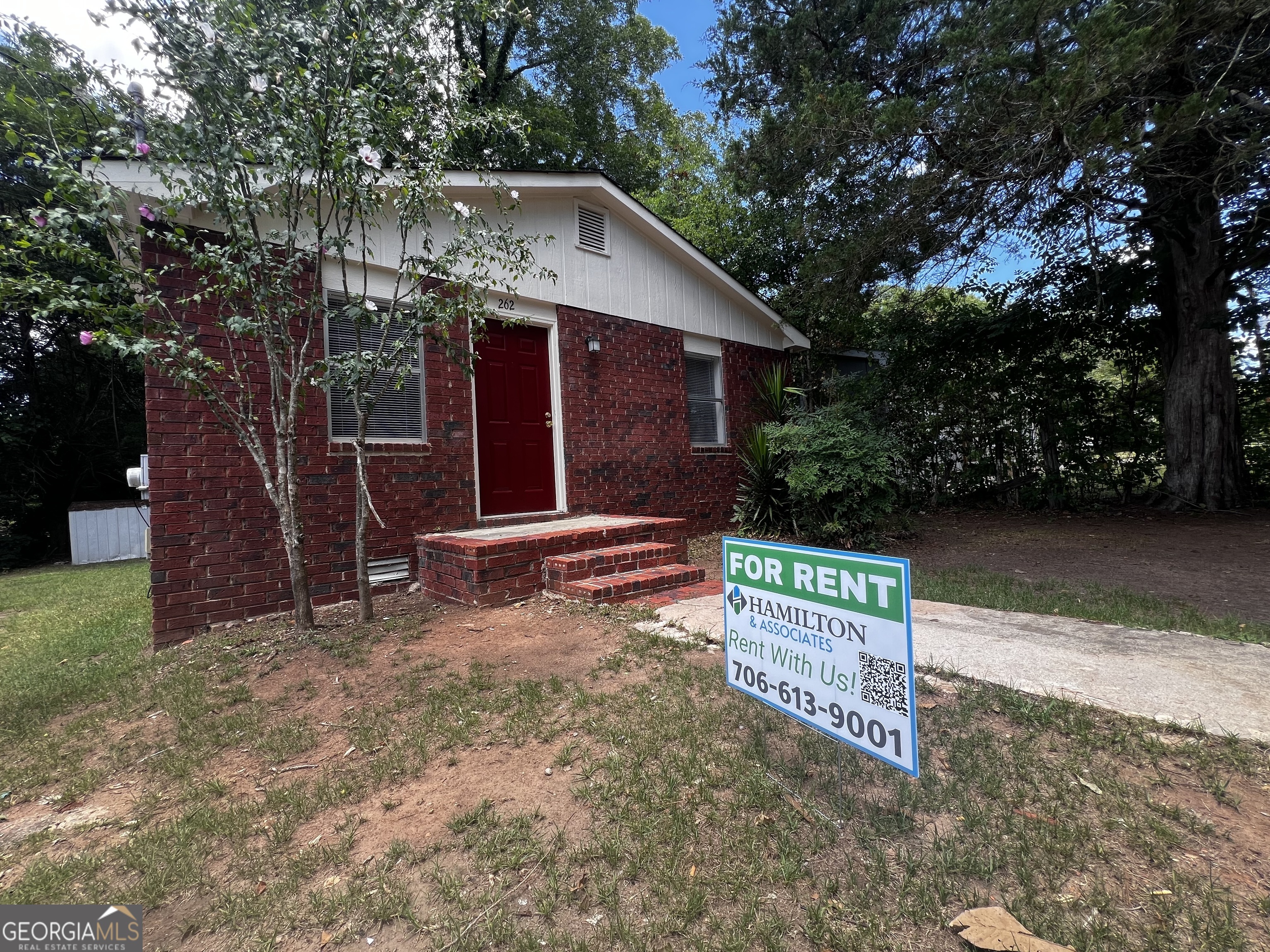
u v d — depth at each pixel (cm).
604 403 789
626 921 172
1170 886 172
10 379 1502
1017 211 775
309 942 175
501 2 466
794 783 231
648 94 1756
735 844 200
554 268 740
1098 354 1063
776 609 244
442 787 247
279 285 433
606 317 801
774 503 855
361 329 482
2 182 1090
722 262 1412
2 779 286
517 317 629
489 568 487
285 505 450
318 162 408
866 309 1062
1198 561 646
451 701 322
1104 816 203
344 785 252
